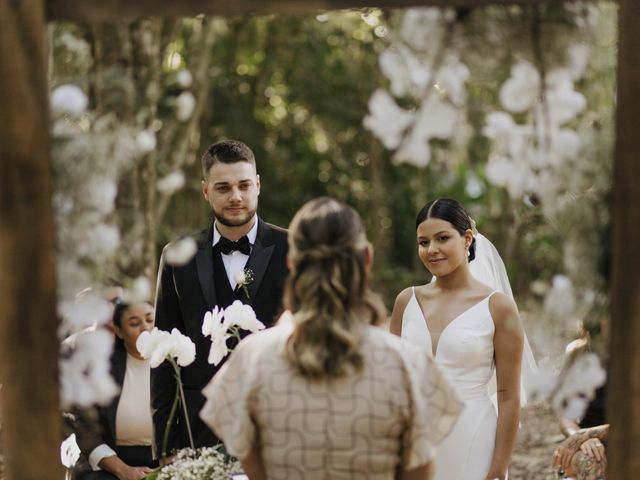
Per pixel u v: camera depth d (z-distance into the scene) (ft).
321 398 6.75
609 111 7.60
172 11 7.23
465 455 10.62
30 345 7.41
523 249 8.31
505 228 31.12
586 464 11.07
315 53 41.34
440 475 10.66
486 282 12.21
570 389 7.93
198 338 12.13
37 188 7.34
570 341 8.02
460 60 7.44
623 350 7.14
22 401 7.44
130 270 8.38
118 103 7.99
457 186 36.19
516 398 10.78
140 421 12.76
